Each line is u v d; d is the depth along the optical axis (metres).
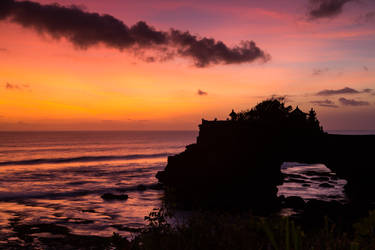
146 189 54.81
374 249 3.09
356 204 36.16
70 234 28.45
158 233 4.06
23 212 37.31
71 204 42.53
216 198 44.75
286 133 48.31
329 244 3.22
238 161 47.72
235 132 50.50
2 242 25.97
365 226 3.27
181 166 51.56
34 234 28.39
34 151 152.25
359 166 45.22
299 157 48.22
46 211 38.00
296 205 40.09
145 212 37.75
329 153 46.94
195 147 53.47
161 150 171.38
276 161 48.47
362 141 45.69
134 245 4.29
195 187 47.69
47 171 78.75
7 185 57.53
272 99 53.53
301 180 64.94
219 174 47.31
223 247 3.53
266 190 46.62
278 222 3.30
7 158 116.88
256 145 48.62
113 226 31.30
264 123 50.12
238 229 3.58
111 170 82.38
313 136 47.75
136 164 98.50
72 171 79.44
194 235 3.71
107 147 188.62
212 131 53.12
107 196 46.81
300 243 3.05
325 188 56.59
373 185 43.81
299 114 50.97
